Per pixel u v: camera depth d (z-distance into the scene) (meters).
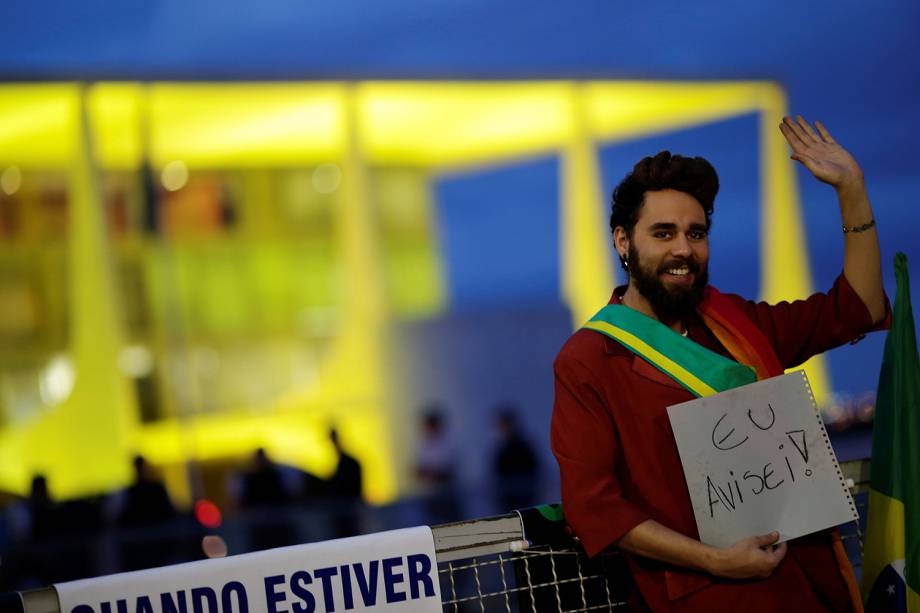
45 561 11.04
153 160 17.80
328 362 18.73
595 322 2.92
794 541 2.88
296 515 12.48
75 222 16.55
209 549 11.76
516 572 2.97
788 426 2.85
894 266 3.11
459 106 17.45
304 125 17.45
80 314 16.70
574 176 18.89
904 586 3.05
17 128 15.80
